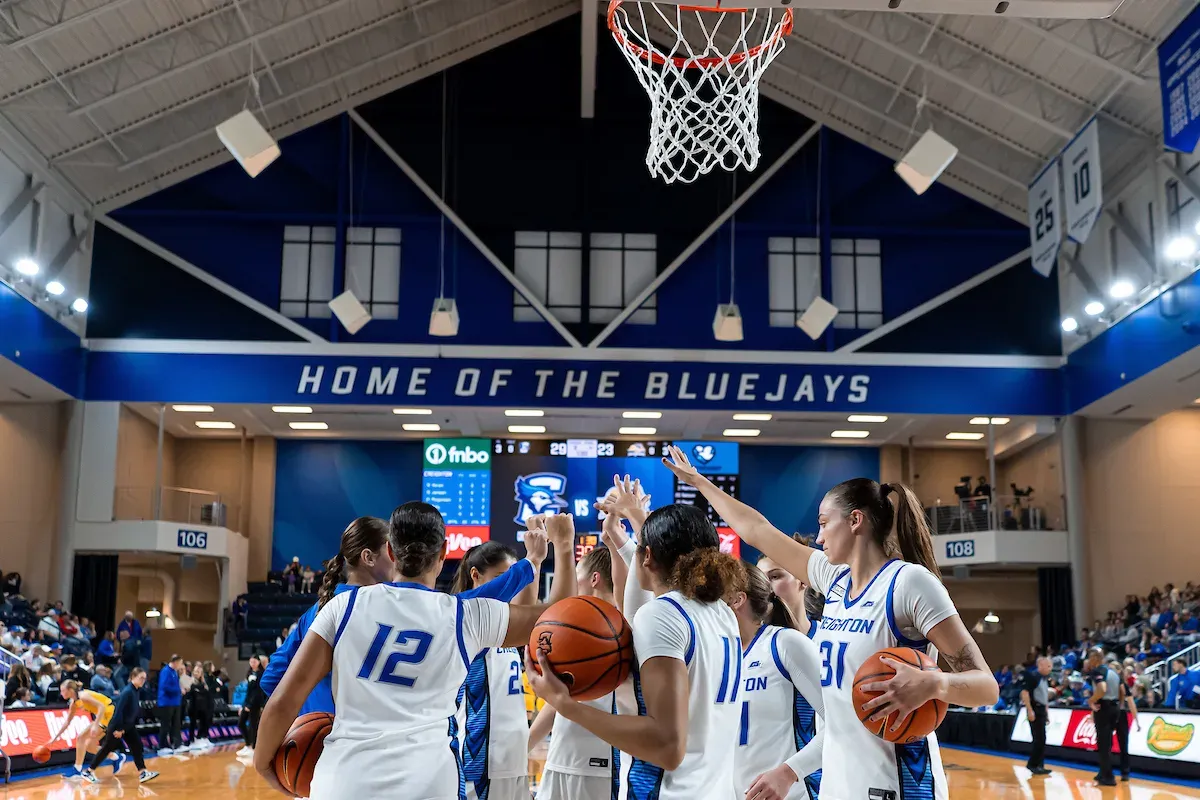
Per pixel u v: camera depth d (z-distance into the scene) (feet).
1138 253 70.03
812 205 80.84
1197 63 52.39
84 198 77.46
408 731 10.44
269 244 80.02
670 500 82.48
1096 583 78.38
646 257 80.94
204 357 77.82
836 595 11.62
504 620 11.18
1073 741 51.83
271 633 79.97
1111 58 61.93
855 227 80.74
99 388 77.30
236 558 84.33
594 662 9.48
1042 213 73.26
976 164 77.30
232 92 74.49
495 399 77.92
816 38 72.95
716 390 78.28
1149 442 80.18
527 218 80.18
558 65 81.20
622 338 79.87
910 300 80.74
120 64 66.39
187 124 75.10
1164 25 58.44
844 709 10.95
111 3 60.70
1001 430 86.58
